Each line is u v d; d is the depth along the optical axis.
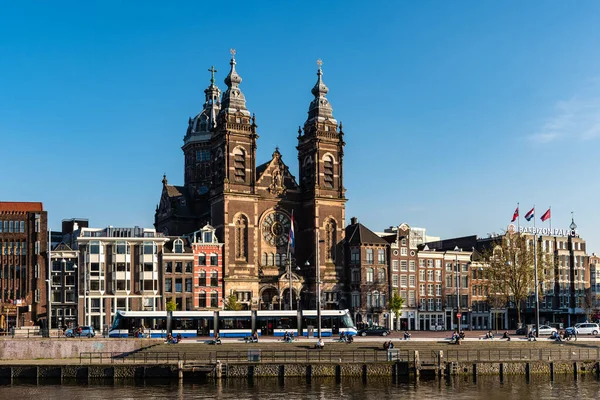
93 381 89.81
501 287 151.12
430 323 167.50
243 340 110.69
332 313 121.38
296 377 91.75
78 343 104.44
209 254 152.75
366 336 124.44
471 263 174.75
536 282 127.25
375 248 164.62
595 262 198.75
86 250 146.75
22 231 150.38
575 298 192.38
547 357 102.81
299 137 171.88
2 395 80.12
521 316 183.62
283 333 118.62
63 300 147.88
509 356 103.00
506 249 152.50
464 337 114.62
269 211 163.12
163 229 179.38
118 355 101.56
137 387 85.19
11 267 149.12
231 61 165.25
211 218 161.88
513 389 85.50
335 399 78.12
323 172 166.00
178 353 93.69
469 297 173.12
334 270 163.62
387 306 163.38
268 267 160.62
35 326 142.00
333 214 165.00
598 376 95.94
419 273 168.25
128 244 148.62
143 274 148.12
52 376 91.88
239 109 162.12
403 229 167.62
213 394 80.44
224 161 158.50
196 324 116.00
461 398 79.56
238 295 153.75
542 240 189.88
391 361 93.94
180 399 77.50
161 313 115.50
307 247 165.50
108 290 146.62
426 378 93.06
